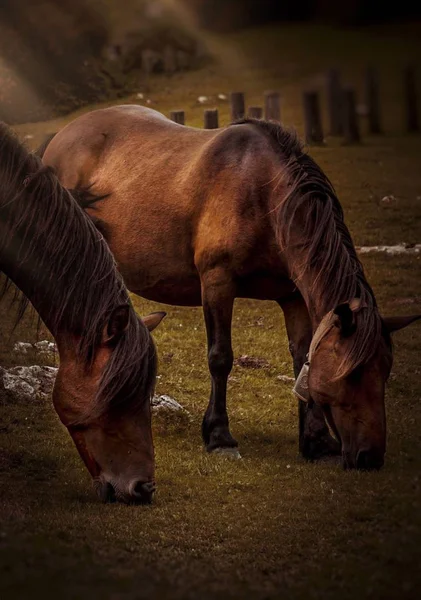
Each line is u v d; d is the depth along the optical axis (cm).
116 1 4381
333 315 958
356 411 942
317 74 4484
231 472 1033
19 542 768
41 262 847
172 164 1202
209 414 1116
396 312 1708
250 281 1110
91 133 1328
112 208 1245
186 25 4762
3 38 3525
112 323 810
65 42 3725
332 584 728
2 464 1023
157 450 1105
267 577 750
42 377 1277
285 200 1037
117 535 823
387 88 4381
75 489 959
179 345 1527
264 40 5328
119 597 665
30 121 3416
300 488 981
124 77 3878
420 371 1432
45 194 853
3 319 1539
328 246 994
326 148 3078
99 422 830
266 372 1433
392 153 3070
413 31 5650
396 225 2273
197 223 1137
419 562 773
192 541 831
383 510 898
